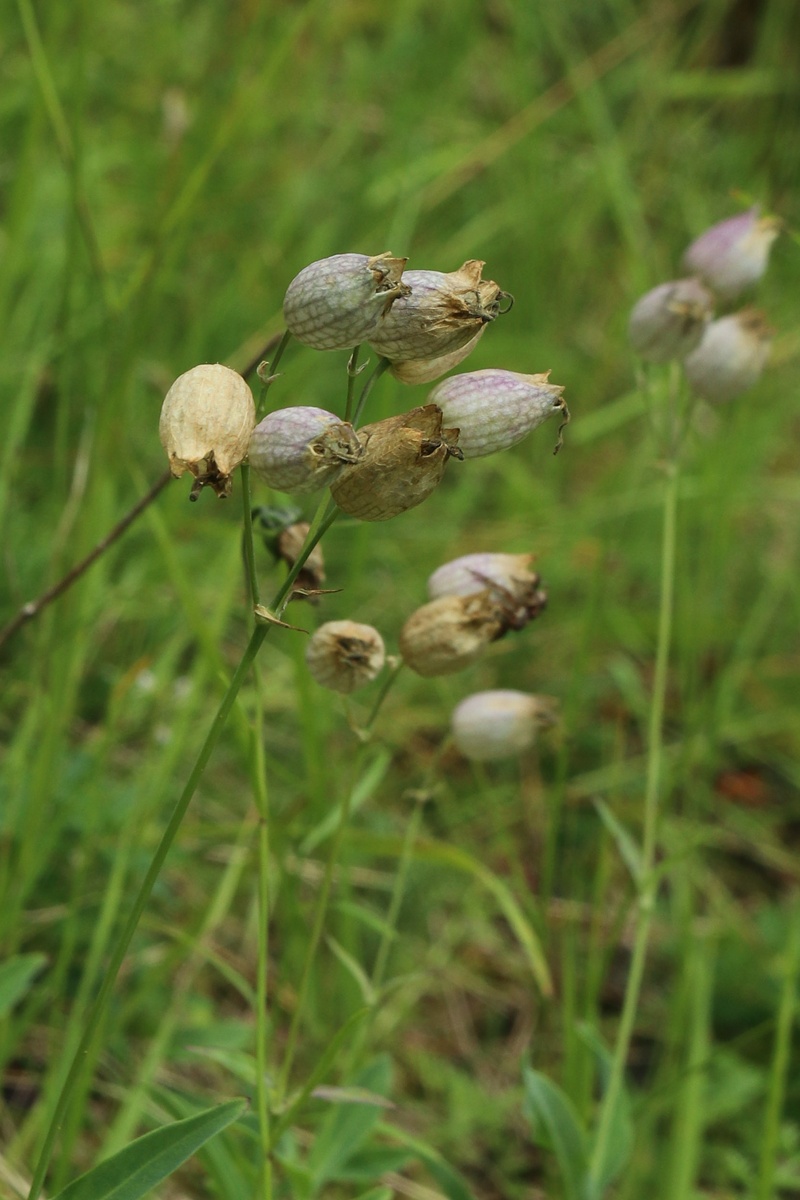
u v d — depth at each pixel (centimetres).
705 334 58
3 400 74
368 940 67
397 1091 64
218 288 92
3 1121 58
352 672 51
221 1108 48
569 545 87
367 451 47
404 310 47
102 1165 48
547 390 49
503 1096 62
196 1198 58
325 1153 55
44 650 59
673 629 86
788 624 92
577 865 67
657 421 89
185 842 64
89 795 59
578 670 64
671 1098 61
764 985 69
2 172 87
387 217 97
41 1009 59
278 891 60
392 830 72
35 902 60
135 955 60
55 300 80
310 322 47
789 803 83
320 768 58
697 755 81
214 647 57
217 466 46
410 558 85
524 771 79
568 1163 55
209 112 89
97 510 61
